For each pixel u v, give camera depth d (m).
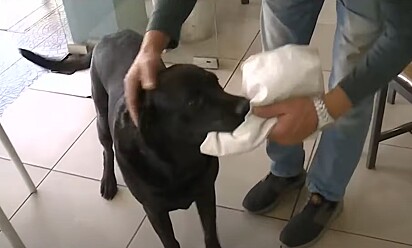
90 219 1.77
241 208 1.75
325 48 2.42
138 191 1.34
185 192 1.33
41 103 2.29
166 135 1.18
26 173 1.84
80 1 2.49
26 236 1.74
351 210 1.71
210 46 2.38
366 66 1.02
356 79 1.01
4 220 1.55
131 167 1.29
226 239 1.66
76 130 2.13
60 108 2.25
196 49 2.39
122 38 1.58
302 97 0.97
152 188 1.30
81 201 1.83
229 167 1.90
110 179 1.82
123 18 2.52
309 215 1.62
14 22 2.86
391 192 1.75
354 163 1.54
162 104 1.12
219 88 1.15
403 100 2.09
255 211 1.71
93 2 2.48
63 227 1.75
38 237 1.73
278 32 1.45
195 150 1.22
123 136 1.25
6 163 2.01
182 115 1.13
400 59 1.02
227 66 2.39
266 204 1.70
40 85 2.39
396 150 1.90
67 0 2.52
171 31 1.19
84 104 2.26
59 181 1.92
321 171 1.58
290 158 1.66
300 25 1.43
